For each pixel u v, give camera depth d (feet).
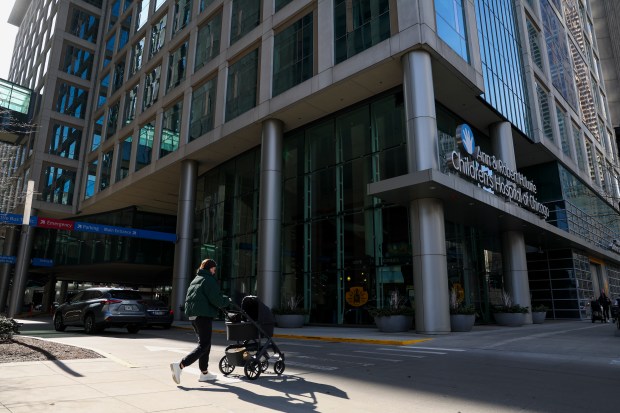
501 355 33.24
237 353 22.11
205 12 104.94
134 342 42.60
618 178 169.68
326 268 74.43
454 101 74.38
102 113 150.10
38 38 181.27
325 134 80.23
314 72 73.10
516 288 78.89
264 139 81.15
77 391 18.04
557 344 39.42
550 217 105.19
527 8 106.73
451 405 17.10
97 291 54.70
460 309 56.95
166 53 117.08
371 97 73.41
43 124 145.69
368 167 71.72
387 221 67.56
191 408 15.81
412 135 58.13
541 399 18.16
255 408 16.16
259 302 23.44
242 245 92.94
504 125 82.58
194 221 101.76
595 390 19.98
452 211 65.41
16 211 143.95
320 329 64.18
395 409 16.43
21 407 15.14
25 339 38.96
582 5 175.52
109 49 159.74
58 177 146.00
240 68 90.22
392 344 43.80
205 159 102.37
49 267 154.71
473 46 71.51
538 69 104.78
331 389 19.93
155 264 140.67
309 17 77.30
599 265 127.03
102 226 88.48
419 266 56.03
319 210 78.02
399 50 60.90
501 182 70.64
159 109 113.80
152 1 133.80
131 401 16.58
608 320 90.99
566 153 114.32
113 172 130.00
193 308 20.72
